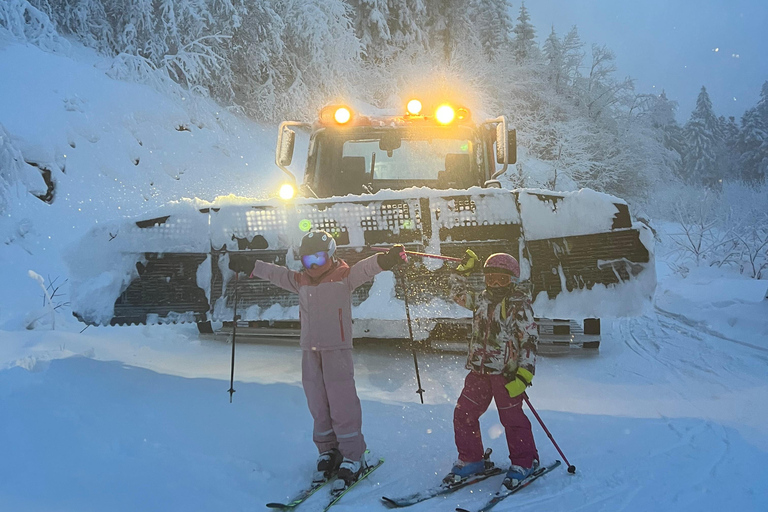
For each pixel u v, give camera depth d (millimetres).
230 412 4113
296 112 18000
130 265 5480
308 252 3486
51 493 2852
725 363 6031
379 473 3494
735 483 3248
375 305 5348
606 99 26297
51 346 5344
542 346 6301
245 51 17297
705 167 60500
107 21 15516
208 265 5539
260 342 6637
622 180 24469
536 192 5387
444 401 4684
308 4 18047
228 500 3094
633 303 5148
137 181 10734
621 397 4871
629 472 3434
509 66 24031
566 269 5301
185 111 14008
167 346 6258
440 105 7156
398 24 24781
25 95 10367
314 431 3512
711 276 11984
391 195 5500
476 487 3328
